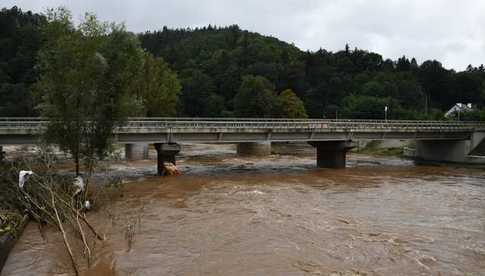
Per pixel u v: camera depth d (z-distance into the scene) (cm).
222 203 2819
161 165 4231
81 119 2883
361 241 1995
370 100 10600
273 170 4681
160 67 7925
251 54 15538
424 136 5591
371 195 3183
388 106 10400
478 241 2017
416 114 10069
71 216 2219
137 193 3162
